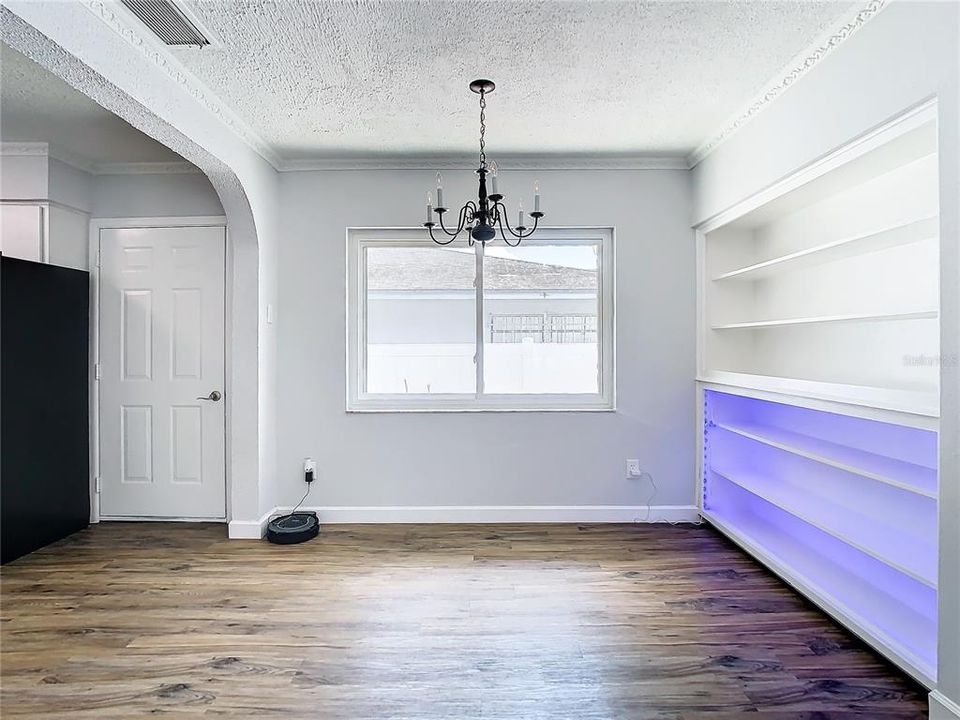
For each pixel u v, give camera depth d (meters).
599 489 4.00
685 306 3.97
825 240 3.05
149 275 4.08
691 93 2.90
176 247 4.05
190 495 4.10
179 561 3.32
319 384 4.00
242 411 3.71
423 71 2.67
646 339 3.97
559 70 2.66
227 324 4.04
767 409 3.75
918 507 2.55
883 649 2.20
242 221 3.58
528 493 4.01
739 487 3.94
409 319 4.13
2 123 3.31
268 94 2.90
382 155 3.83
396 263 4.13
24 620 2.61
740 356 3.91
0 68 2.64
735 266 3.90
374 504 4.01
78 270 3.94
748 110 3.06
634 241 3.96
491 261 4.11
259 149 3.61
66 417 3.81
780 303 3.57
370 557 3.37
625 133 3.45
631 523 3.97
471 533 3.78
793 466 3.45
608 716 1.94
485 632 2.49
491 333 4.12
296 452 4.00
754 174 3.05
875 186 2.65
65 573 3.15
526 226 3.96
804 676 2.16
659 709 1.97
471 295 4.12
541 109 3.10
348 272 4.04
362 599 2.82
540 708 1.98
